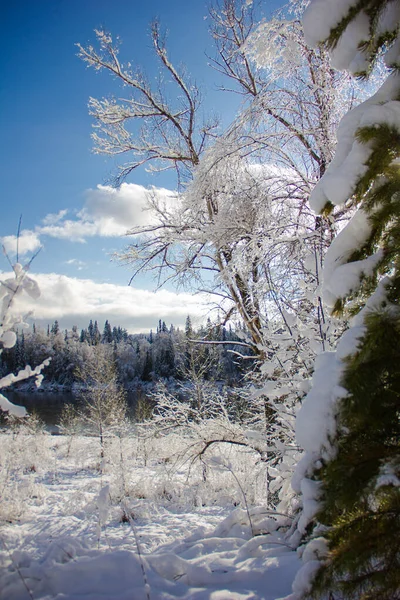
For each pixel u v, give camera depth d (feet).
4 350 10.49
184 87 29.07
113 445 40.32
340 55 9.66
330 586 6.56
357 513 6.63
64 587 9.19
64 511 22.90
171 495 26.61
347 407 6.72
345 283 7.89
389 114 7.66
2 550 12.24
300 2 17.47
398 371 6.79
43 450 44.04
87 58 28.09
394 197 7.98
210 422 23.54
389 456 6.81
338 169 7.97
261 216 20.10
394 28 8.86
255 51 17.94
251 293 18.35
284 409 15.29
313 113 19.29
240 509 15.35
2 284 9.84
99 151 29.78
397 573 6.11
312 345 14.42
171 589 9.36
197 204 22.63
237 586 9.68
